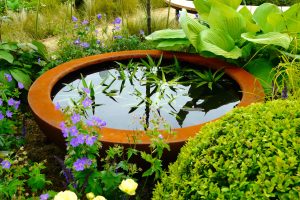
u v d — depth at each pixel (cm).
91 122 205
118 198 225
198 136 191
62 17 592
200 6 388
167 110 297
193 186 165
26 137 319
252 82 298
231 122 184
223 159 164
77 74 331
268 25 369
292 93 286
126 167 219
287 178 144
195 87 323
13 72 352
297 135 161
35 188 221
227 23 358
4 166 220
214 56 352
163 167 251
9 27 538
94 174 211
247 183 150
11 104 281
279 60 349
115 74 342
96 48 434
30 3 654
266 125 168
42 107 267
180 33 359
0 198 215
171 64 349
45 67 380
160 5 703
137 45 448
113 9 638
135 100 310
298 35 355
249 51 354
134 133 232
